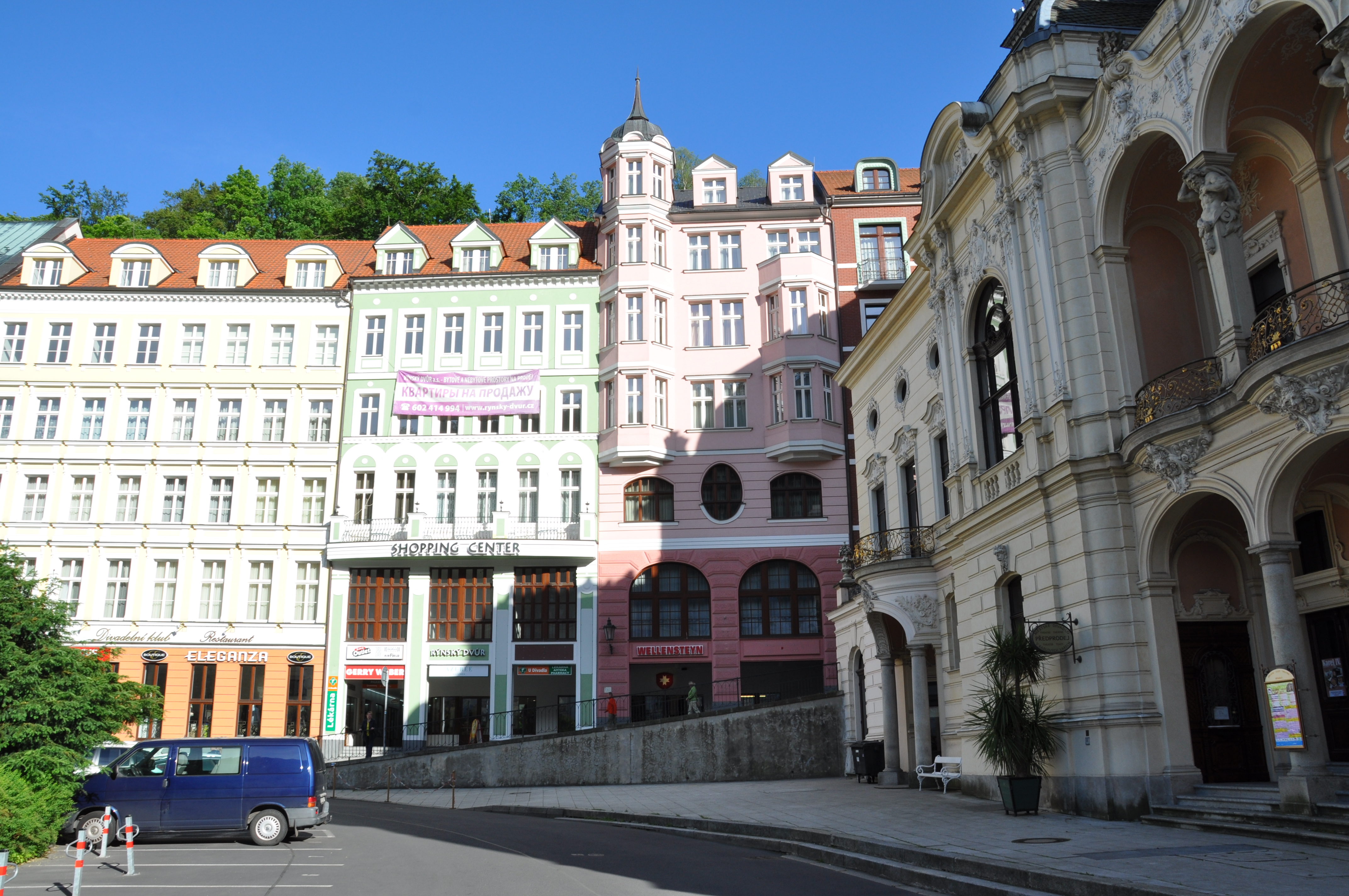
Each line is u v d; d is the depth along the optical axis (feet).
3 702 51.47
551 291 134.92
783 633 123.34
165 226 197.88
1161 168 53.78
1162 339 54.80
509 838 51.72
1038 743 52.39
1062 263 55.83
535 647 121.60
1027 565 57.72
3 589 54.80
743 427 129.90
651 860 42.70
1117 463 51.72
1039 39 59.06
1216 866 33.22
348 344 133.59
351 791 96.73
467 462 128.88
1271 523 42.37
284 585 125.29
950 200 67.56
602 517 126.72
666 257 135.54
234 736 120.26
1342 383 38.11
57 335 133.69
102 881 37.37
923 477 77.05
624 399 128.16
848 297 134.72
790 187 140.56
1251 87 47.91
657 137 139.03
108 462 129.08
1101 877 31.55
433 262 141.28
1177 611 50.70
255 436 130.72
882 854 40.86
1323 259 49.44
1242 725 51.42
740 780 95.71
